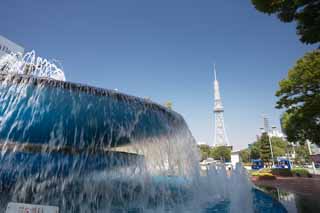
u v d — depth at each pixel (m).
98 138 3.98
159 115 4.47
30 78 3.39
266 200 4.05
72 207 3.50
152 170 4.57
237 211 3.35
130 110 3.98
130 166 4.27
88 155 3.87
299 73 10.79
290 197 5.77
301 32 4.59
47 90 3.39
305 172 18.92
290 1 4.23
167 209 3.64
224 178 6.07
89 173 3.79
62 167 3.62
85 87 3.56
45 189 3.46
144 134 4.39
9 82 3.40
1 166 3.36
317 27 4.26
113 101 3.79
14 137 3.47
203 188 5.10
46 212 2.23
